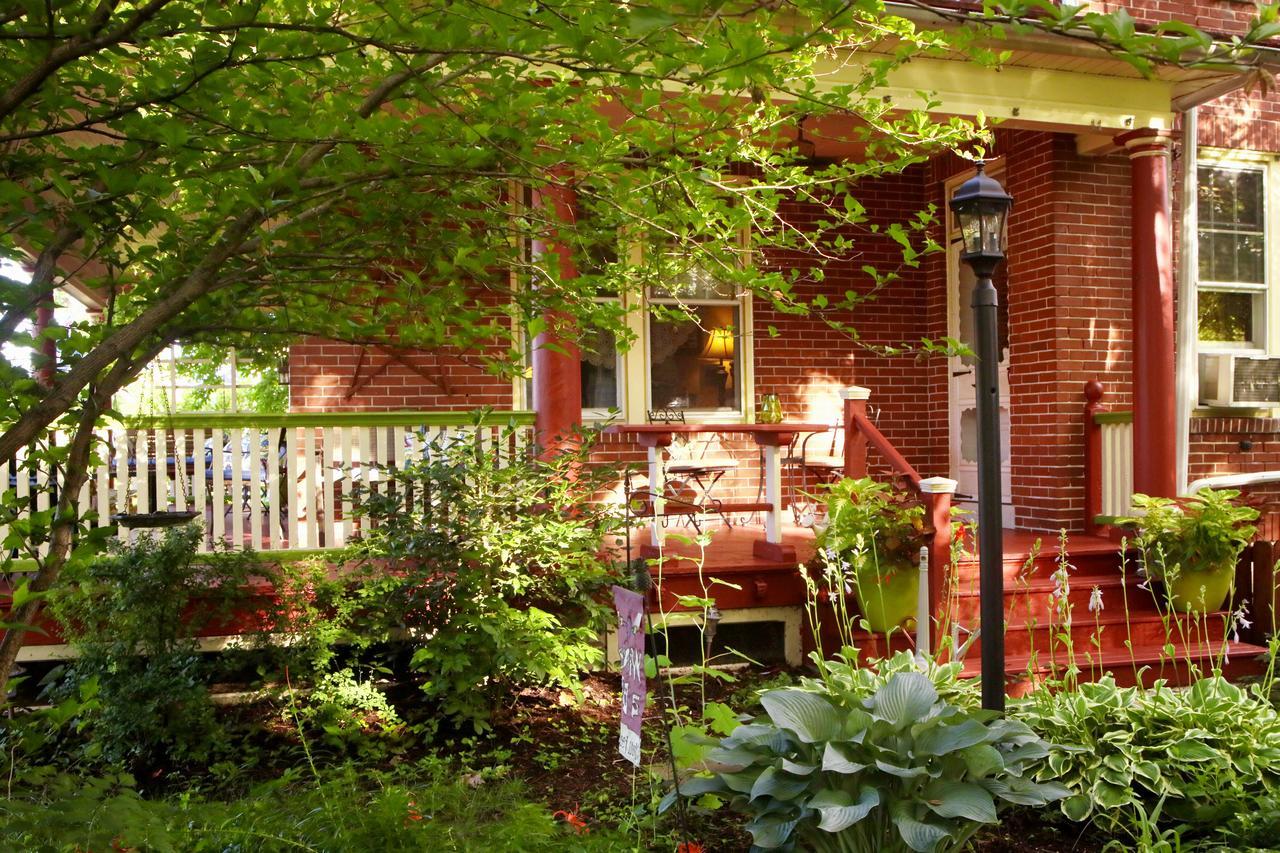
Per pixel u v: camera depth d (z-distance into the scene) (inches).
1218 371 322.3
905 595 238.8
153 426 240.8
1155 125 279.6
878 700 132.3
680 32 88.0
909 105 253.8
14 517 86.0
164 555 198.2
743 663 263.3
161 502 239.0
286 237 117.0
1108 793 157.9
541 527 216.7
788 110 140.6
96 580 198.8
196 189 117.2
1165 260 284.7
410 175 105.9
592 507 234.2
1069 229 312.5
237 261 121.0
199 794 168.7
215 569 207.0
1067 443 313.3
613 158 125.3
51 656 224.1
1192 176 299.3
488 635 207.0
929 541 240.2
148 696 193.2
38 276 104.9
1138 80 277.0
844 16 79.5
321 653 207.9
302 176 104.7
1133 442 291.0
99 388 106.0
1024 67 264.1
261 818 120.3
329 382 300.8
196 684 195.9
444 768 174.9
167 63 101.9
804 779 130.3
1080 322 313.7
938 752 124.6
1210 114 326.6
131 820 83.6
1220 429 325.1
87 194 100.0
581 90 102.5
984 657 152.0
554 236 143.9
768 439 267.3
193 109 95.2
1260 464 332.8
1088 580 266.5
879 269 362.3
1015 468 332.8
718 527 335.3
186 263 116.1
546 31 82.5
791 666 260.8
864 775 128.3
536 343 251.1
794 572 260.2
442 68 106.7
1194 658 247.3
